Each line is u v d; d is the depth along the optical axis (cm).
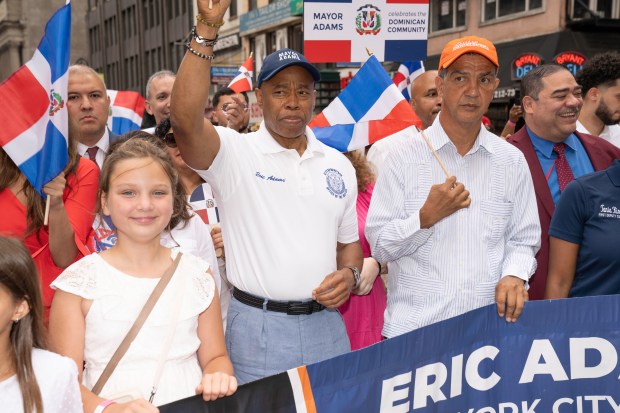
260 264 256
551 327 249
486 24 1495
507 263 265
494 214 268
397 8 454
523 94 345
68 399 181
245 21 2539
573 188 269
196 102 228
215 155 250
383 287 355
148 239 213
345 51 454
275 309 259
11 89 238
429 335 236
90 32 4975
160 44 3712
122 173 211
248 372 259
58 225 243
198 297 218
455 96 261
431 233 264
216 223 352
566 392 251
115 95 590
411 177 271
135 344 205
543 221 322
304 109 258
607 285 264
